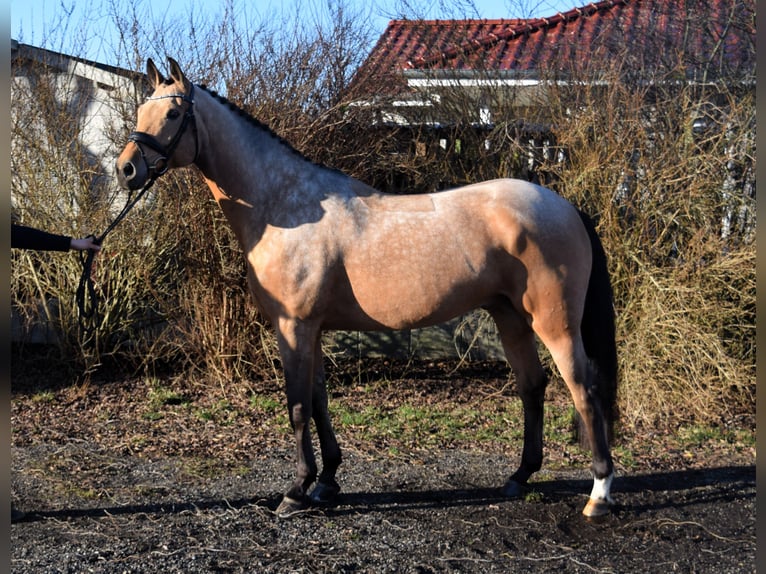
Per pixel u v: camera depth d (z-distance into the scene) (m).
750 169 6.12
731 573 3.26
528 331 4.12
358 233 3.79
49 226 6.69
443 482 4.43
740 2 6.96
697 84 6.66
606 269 3.98
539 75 7.14
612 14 8.18
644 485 4.39
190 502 4.08
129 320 6.72
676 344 5.58
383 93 7.20
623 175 6.02
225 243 6.46
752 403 6.04
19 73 7.06
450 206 3.83
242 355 6.66
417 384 6.80
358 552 3.45
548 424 5.68
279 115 6.32
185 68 6.51
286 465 4.75
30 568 3.25
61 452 4.96
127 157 3.68
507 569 3.29
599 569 3.29
